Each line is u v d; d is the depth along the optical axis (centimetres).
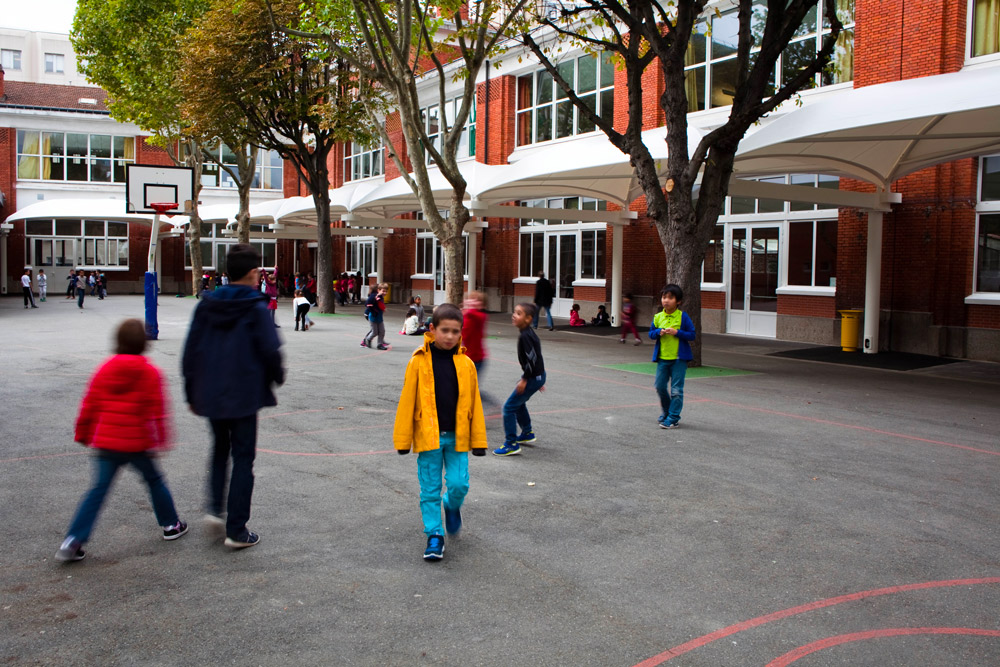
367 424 859
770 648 360
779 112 1842
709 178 1323
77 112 4184
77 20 2784
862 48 1684
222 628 371
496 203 2730
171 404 958
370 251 4062
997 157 1537
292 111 2361
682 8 1264
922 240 1616
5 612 384
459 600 407
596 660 346
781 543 500
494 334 2003
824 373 1360
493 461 704
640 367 1375
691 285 1358
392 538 499
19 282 4109
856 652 357
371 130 2511
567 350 1661
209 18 2250
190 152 3278
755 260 2012
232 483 469
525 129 2786
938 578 446
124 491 589
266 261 4688
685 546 492
